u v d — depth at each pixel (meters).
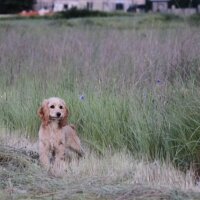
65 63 14.31
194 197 7.38
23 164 8.91
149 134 9.56
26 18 42.72
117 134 10.02
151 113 9.80
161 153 9.36
